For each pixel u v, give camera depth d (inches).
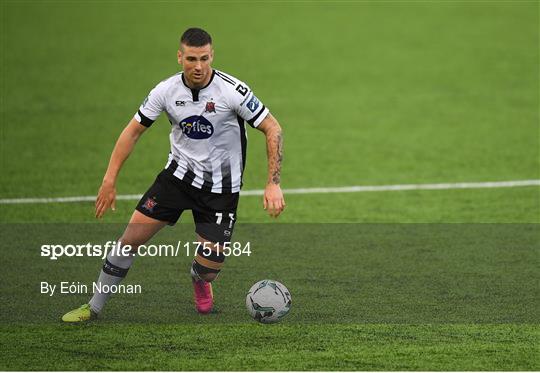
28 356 807.7
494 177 1577.3
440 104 2165.4
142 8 3270.2
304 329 882.1
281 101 2197.3
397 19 3129.9
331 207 1401.3
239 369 777.6
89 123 1971.0
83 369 777.6
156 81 2375.7
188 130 861.8
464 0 3380.9
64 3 3307.1
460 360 798.5
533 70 2506.2
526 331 874.8
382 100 2207.2
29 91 2253.9
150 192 893.2
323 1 3400.6
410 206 1403.8
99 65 2534.5
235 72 2484.0
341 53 2701.8
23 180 1544.0
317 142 1838.1
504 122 1995.6
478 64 2571.4
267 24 3063.5
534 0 3371.1
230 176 882.8
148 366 784.3
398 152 1758.1
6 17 3078.2
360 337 858.8
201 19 3125.0
